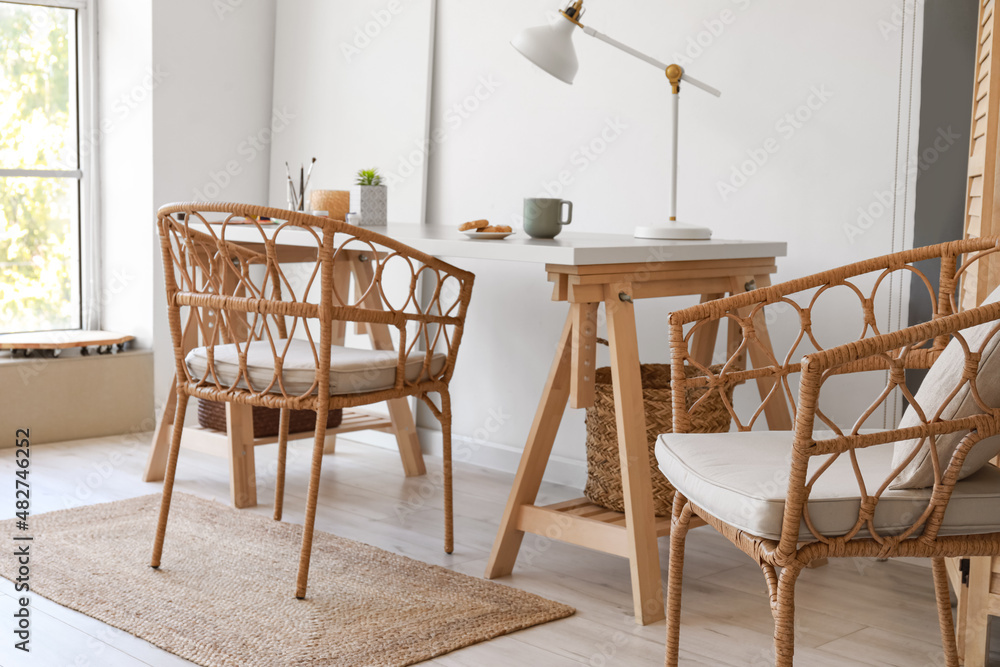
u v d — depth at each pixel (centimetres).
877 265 167
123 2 365
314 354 204
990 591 173
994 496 126
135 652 180
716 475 136
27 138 368
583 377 208
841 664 180
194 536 247
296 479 311
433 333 346
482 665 178
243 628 190
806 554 122
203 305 214
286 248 292
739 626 198
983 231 179
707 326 242
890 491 126
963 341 119
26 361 344
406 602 205
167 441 300
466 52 332
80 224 383
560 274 206
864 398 250
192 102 370
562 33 245
